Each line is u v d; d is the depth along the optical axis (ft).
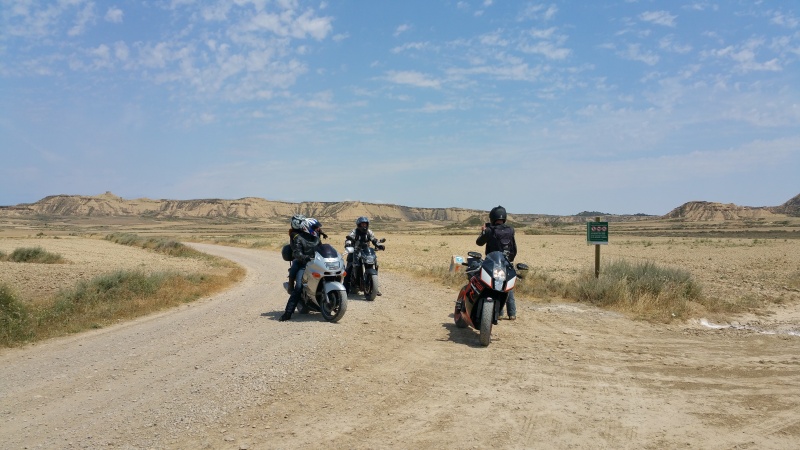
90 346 27.35
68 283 52.26
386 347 25.50
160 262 88.99
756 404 17.76
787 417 16.56
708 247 148.15
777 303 42.68
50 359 24.64
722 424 16.01
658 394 18.79
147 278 49.60
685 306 36.55
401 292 46.14
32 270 61.98
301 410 17.24
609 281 39.58
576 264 87.51
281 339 27.25
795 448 14.35
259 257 113.19
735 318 35.78
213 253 129.80
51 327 31.68
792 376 21.15
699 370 21.94
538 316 33.94
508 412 16.93
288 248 34.06
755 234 304.50
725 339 28.48
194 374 21.40
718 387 19.65
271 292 50.19
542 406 17.47
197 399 18.42
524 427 15.72
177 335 29.55
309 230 33.71
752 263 87.66
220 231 574.15
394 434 15.29
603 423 16.05
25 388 20.11
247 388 19.43
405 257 103.86
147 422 16.44
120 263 83.61
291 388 19.40
